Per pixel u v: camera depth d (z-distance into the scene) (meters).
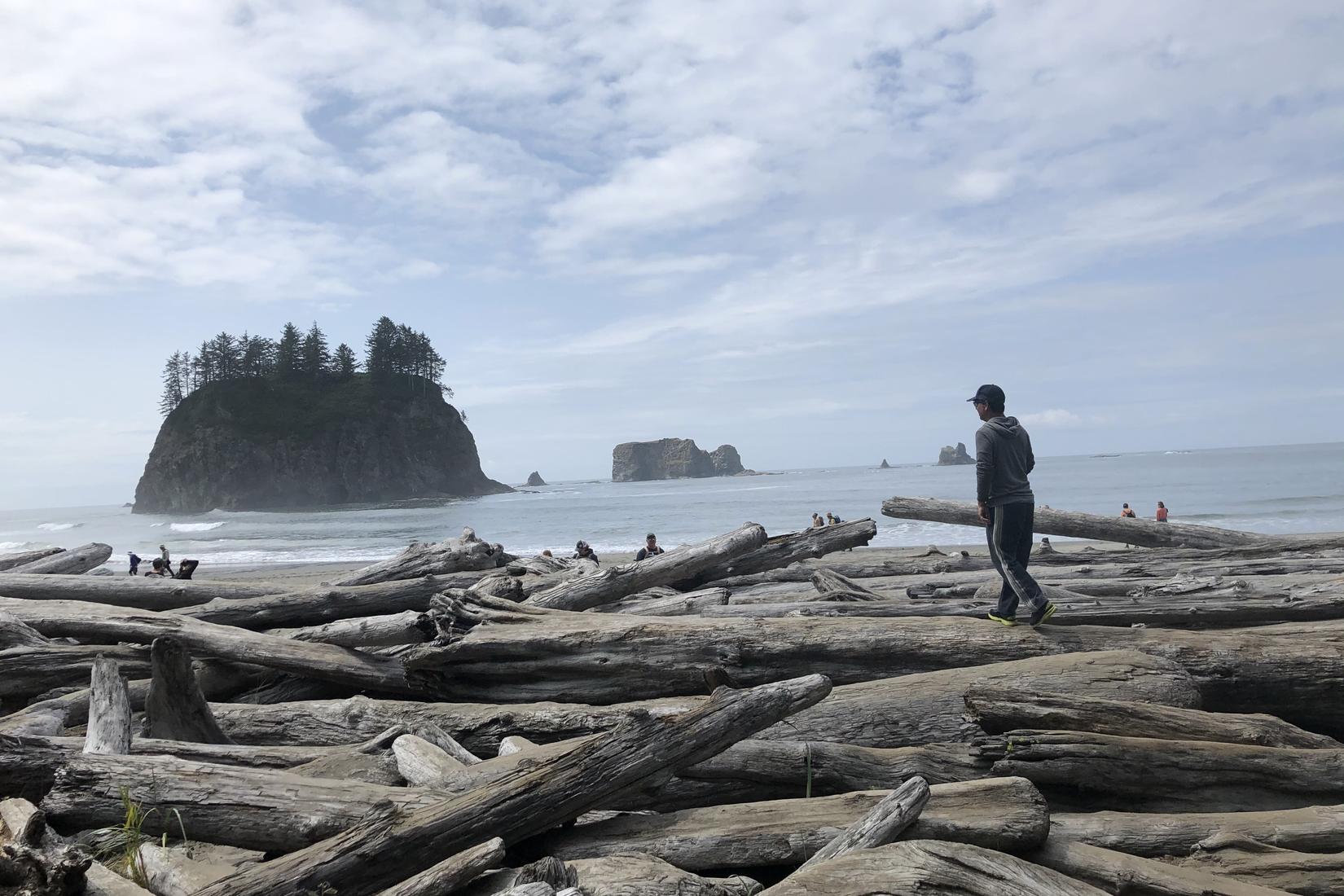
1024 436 5.72
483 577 8.38
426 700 5.98
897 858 3.09
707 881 3.18
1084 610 6.18
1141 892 3.31
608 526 54.16
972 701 4.35
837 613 6.88
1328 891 3.36
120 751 4.41
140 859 3.49
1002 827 3.45
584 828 3.69
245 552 45.47
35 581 9.16
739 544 8.34
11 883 2.95
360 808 3.54
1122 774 3.99
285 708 5.59
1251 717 4.49
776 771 4.04
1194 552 10.19
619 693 5.52
